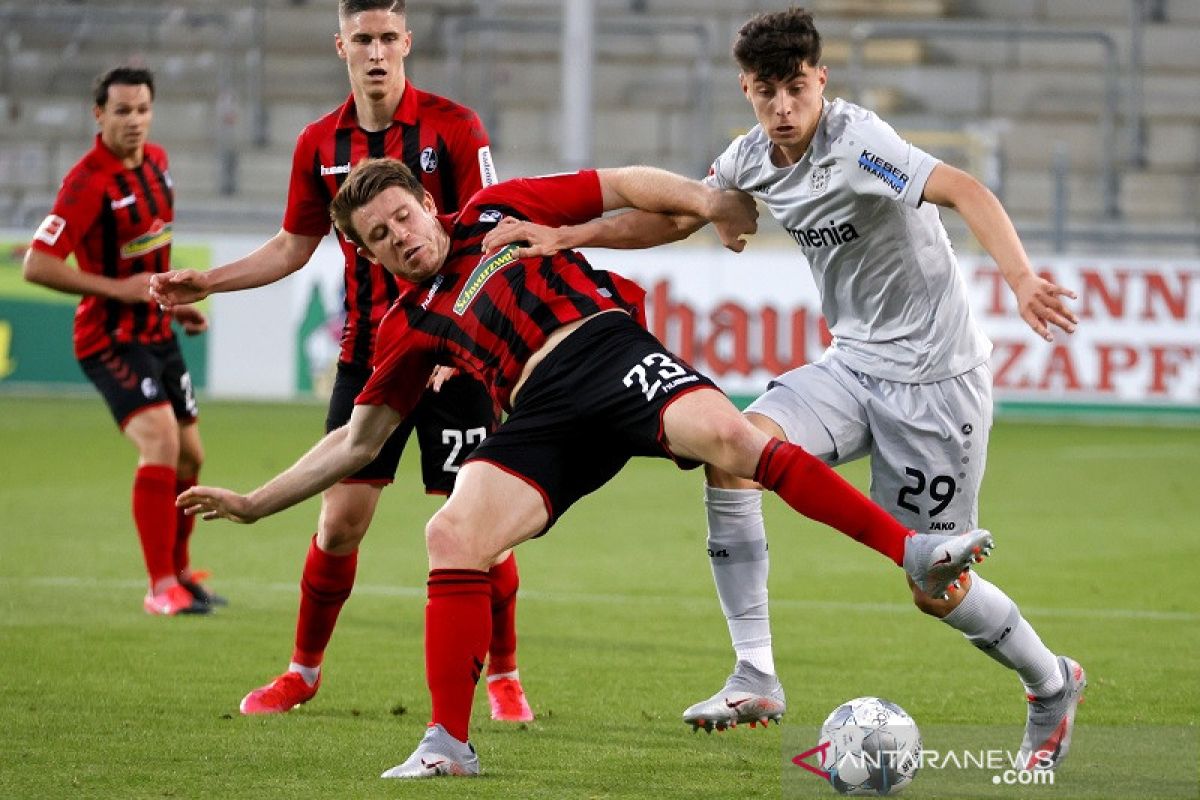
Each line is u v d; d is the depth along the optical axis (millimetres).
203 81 84750
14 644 24375
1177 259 60438
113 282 27625
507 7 87312
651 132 81438
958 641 25484
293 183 21734
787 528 39188
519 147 80812
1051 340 15984
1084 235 63844
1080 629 26484
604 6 87312
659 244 18922
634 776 16688
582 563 33625
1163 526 38969
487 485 16547
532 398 16828
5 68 84875
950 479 18484
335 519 20078
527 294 17094
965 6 87375
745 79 17625
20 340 64312
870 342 18578
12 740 18188
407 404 17797
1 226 69812
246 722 19359
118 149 28547
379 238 17188
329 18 86438
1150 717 19812
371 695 21219
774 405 18391
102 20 84688
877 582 31469
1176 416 60656
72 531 36375
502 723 19594
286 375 63438
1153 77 84500
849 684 22125
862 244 18172
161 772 16656
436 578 16406
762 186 18516
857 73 71812
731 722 17703
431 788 15938
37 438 53125
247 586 30516
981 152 76625
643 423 16391
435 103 21953
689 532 38062
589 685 22078
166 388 28859
